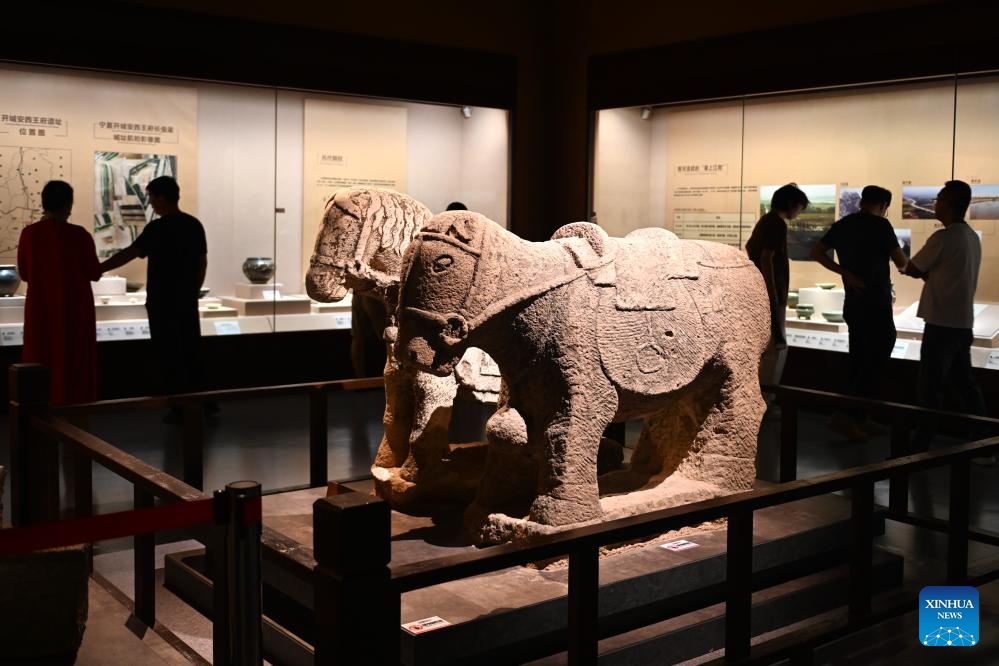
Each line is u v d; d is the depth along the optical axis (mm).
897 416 4457
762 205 8047
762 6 7852
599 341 3479
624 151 9070
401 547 3633
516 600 3127
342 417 7707
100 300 7512
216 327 8008
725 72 8070
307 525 3943
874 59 7125
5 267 6969
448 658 2908
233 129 7938
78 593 3105
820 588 3773
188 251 7145
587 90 9281
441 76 8945
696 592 3521
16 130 7035
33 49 6914
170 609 3781
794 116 7750
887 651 3514
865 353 6836
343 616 2152
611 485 4031
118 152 7453
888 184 7285
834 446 6688
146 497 3334
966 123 6793
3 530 2291
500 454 3732
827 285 7680
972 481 5770
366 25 8523
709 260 3986
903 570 4184
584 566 2564
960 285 6105
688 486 3893
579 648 2592
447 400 4133
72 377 6074
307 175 8352
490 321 3316
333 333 8672
